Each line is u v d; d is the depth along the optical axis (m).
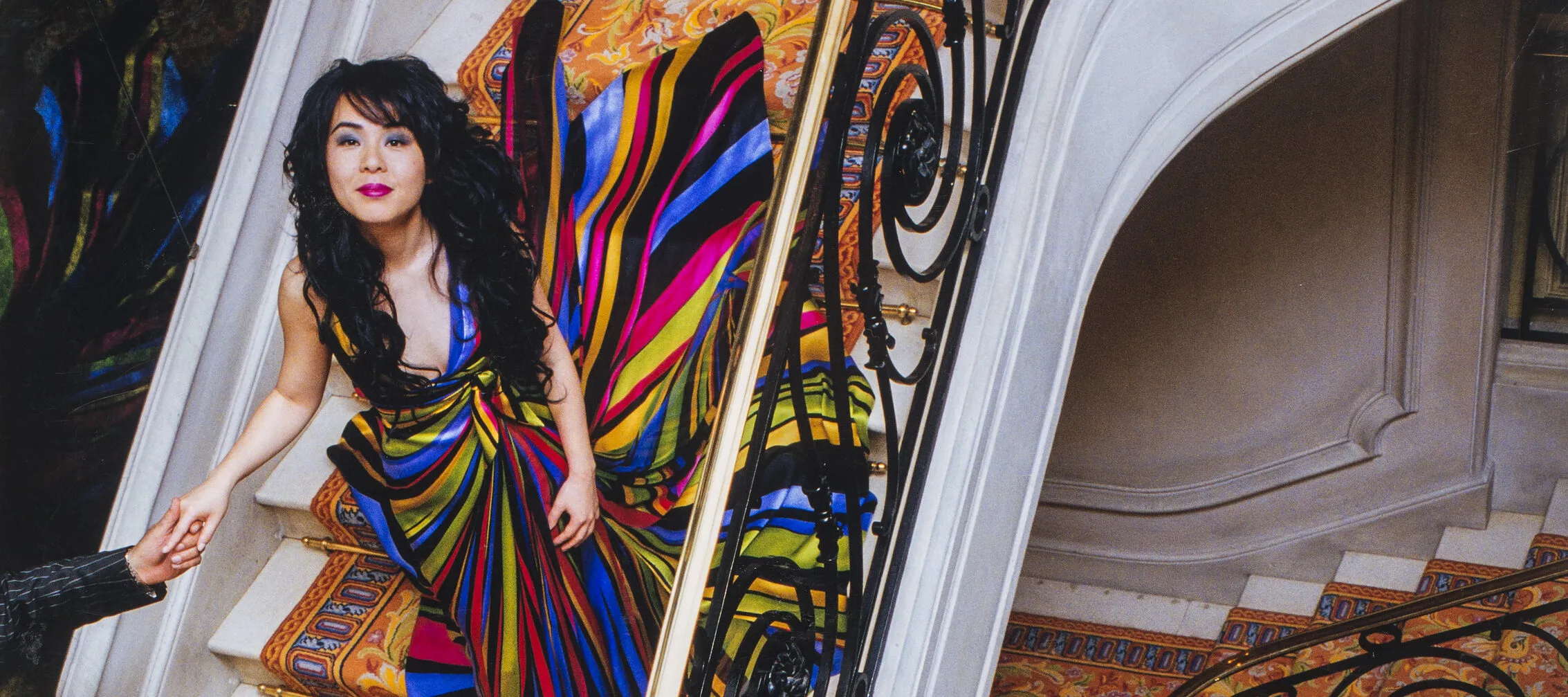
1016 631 6.51
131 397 2.59
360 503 2.52
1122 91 2.92
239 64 2.89
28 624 2.21
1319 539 6.20
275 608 2.76
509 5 3.58
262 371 2.94
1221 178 5.95
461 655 2.59
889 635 2.41
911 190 2.31
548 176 2.94
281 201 2.99
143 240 2.61
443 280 2.33
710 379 2.83
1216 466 6.41
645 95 2.97
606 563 2.62
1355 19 3.12
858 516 2.22
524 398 2.52
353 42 3.21
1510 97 5.12
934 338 2.43
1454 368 5.69
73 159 2.42
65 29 2.38
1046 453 2.90
